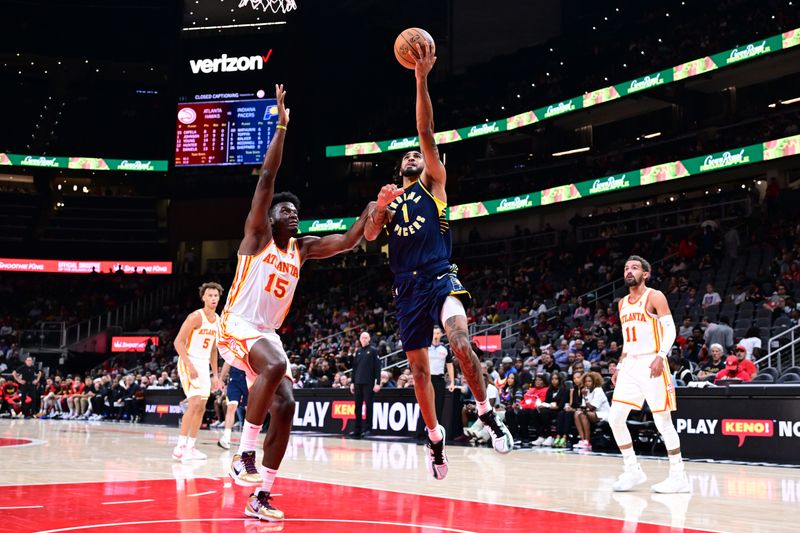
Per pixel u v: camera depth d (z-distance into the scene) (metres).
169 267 30.47
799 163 21.16
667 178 21.52
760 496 5.53
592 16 29.95
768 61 21.80
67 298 30.38
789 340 13.45
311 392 14.36
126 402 19.50
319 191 31.41
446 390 12.07
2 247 30.00
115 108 35.97
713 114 24.48
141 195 35.69
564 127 27.61
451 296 4.59
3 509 4.23
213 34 28.62
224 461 7.95
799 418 8.41
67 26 32.62
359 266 28.62
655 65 22.41
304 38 30.25
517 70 29.30
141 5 32.06
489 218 27.91
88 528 3.60
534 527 3.88
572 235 24.44
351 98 32.56
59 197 34.00
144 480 5.87
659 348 5.96
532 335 17.19
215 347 8.62
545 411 11.91
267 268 4.40
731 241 18.67
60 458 7.83
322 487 5.67
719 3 25.95
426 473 6.83
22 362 26.38
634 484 5.81
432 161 4.68
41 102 35.66
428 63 4.64
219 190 30.08
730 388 9.10
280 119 4.45
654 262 20.53
